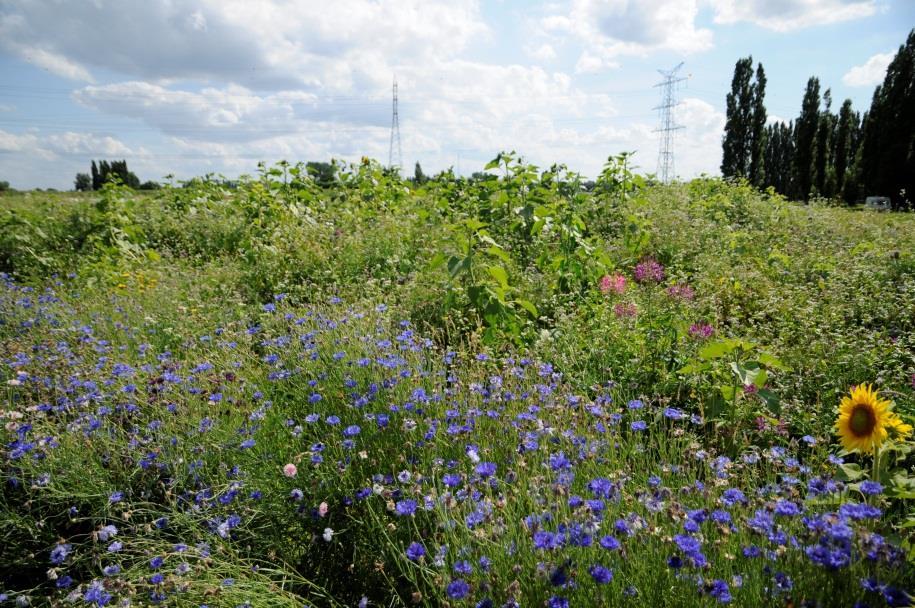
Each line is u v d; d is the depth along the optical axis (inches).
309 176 409.7
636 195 388.2
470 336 163.6
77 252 342.0
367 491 89.9
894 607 58.0
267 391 130.8
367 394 116.0
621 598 67.2
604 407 118.5
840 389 142.9
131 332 187.3
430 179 415.8
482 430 109.3
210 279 255.1
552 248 263.3
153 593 76.5
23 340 173.3
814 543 67.2
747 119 1674.5
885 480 89.4
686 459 99.5
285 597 78.8
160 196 460.4
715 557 72.6
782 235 348.2
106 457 110.7
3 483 106.1
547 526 78.0
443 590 73.0
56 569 89.5
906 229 352.5
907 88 1268.5
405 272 244.2
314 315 172.6
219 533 88.0
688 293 197.9
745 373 124.3
